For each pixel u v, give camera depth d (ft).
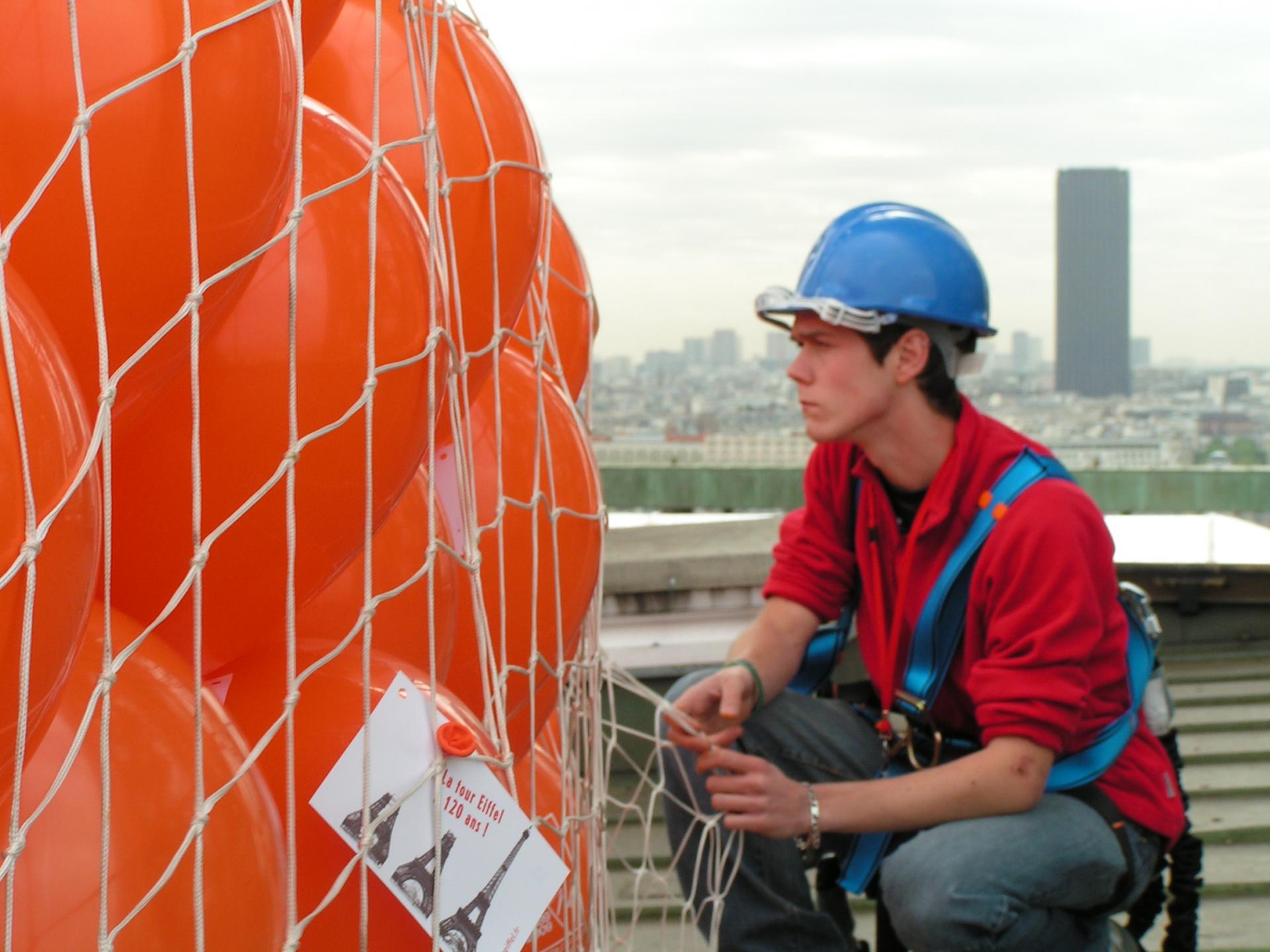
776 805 4.52
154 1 2.26
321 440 2.70
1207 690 9.04
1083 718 4.70
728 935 5.04
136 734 2.30
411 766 2.82
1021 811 4.51
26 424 1.93
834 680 8.02
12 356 1.93
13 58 2.16
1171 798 4.91
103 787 2.15
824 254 4.96
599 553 4.13
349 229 2.78
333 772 2.76
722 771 5.02
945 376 4.85
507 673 3.64
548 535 3.82
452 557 3.11
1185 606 10.30
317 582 2.89
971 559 4.74
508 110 3.63
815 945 5.02
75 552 2.02
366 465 2.71
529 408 3.94
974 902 4.35
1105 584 4.69
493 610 3.69
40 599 1.94
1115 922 5.28
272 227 2.60
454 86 3.43
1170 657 9.91
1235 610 10.30
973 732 5.02
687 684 5.37
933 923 4.39
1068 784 4.68
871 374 4.82
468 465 3.24
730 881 4.77
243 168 2.38
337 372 2.69
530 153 3.70
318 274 2.70
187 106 2.24
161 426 2.59
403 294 2.86
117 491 2.62
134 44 2.22
